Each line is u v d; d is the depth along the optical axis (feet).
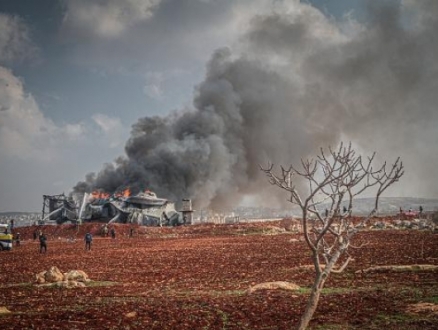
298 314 49.96
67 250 175.42
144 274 96.07
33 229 300.61
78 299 67.51
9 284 88.48
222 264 107.86
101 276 94.68
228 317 50.34
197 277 88.53
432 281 65.72
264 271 91.45
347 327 43.01
